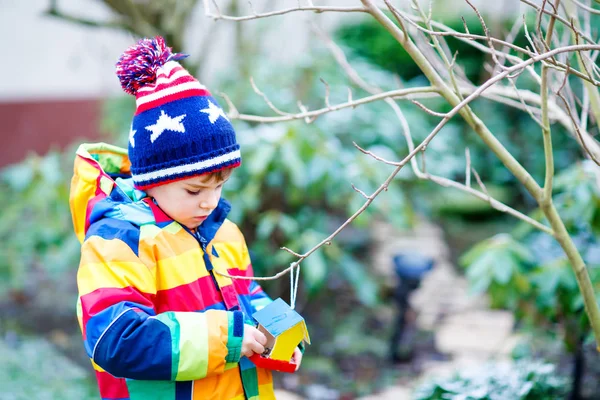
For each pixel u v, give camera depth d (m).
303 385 3.59
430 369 3.67
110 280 1.30
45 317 4.38
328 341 4.20
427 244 5.69
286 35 4.78
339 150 3.67
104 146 1.54
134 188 1.48
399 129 4.12
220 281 1.45
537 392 2.20
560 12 2.06
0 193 4.37
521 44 3.53
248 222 4.12
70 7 6.25
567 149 5.96
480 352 3.79
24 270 4.86
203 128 1.36
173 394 1.35
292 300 1.42
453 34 1.45
